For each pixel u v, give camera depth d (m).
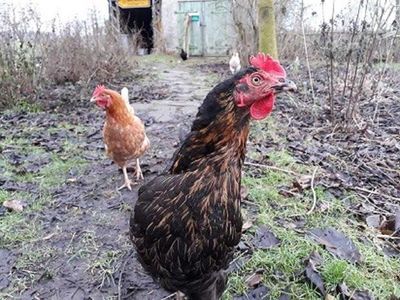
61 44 1.78
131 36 3.14
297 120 1.16
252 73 0.35
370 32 1.13
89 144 1.02
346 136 1.04
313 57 1.87
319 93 1.40
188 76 2.15
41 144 1.02
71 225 0.65
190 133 0.38
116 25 2.59
